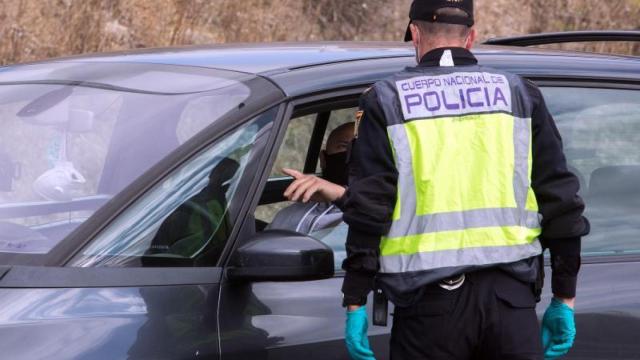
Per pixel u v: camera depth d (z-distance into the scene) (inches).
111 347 362.3
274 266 383.9
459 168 381.7
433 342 382.0
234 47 502.9
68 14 1384.1
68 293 370.3
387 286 383.6
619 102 500.7
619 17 1807.3
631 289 461.7
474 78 395.2
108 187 402.3
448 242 378.6
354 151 391.5
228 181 408.2
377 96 389.1
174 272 388.5
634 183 494.6
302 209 451.8
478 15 1710.1
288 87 428.5
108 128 425.1
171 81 446.3
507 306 383.9
